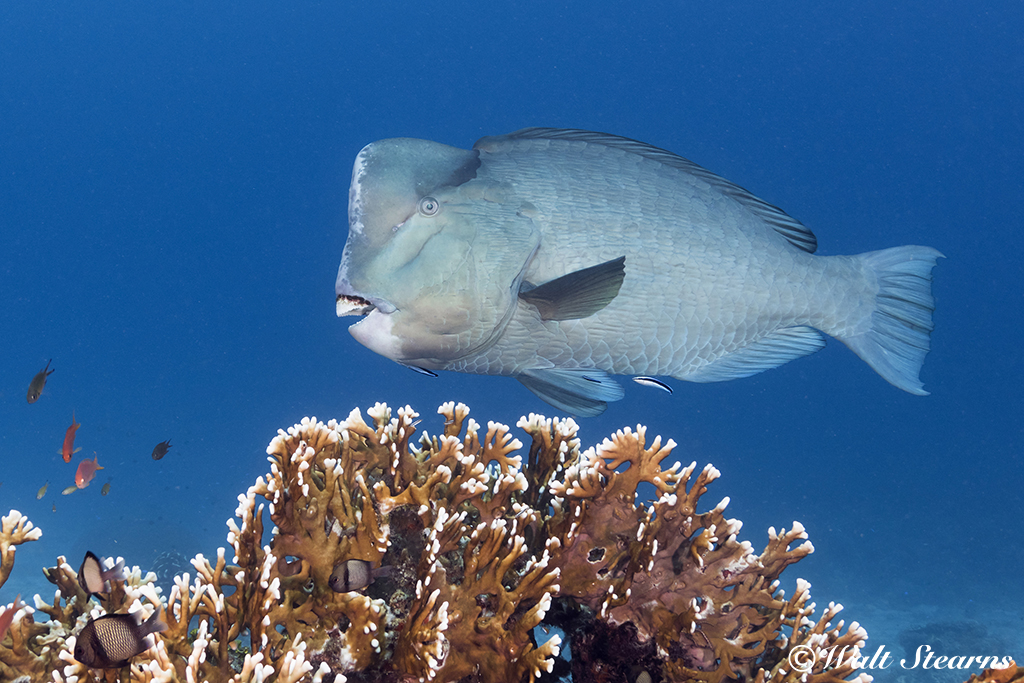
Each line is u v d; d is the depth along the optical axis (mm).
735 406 69562
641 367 2971
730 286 2969
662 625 2127
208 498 31938
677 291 2895
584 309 2652
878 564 26109
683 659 2158
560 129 2928
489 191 2688
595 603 2227
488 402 53406
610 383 2982
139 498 31297
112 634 1732
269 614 1878
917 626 18969
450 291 2572
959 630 17453
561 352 2859
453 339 2654
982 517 34031
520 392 52906
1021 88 84562
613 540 2234
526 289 2711
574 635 2297
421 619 1882
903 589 23875
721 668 2098
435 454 2320
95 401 70938
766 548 2248
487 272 2600
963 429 71625
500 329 2703
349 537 1977
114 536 19297
